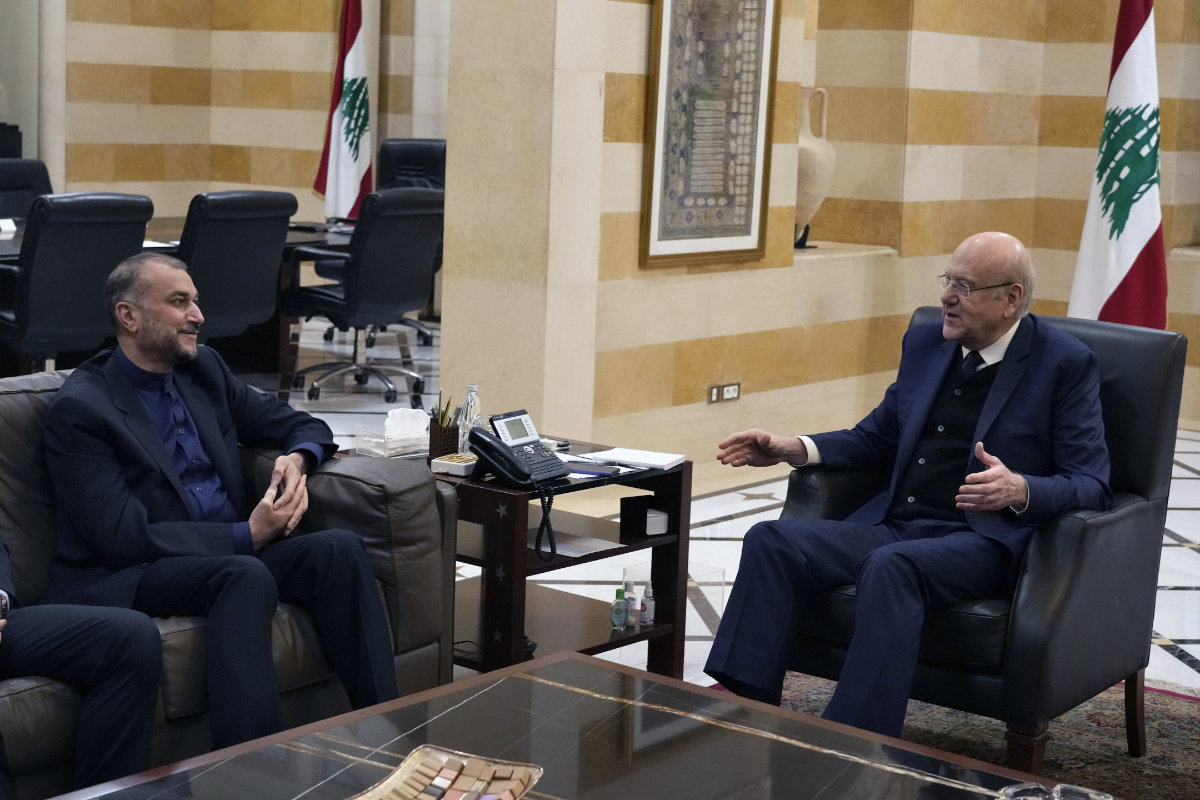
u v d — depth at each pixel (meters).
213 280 6.80
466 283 5.84
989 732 3.81
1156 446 3.52
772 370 6.89
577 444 4.15
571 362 5.75
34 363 7.03
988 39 8.15
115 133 11.31
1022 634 3.17
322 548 3.16
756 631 3.40
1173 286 8.47
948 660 3.28
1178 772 3.53
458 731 2.49
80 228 6.25
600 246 5.83
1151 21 6.21
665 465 3.90
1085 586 3.23
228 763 2.32
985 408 3.54
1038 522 3.29
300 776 2.28
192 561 3.08
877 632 3.21
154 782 2.24
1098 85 8.45
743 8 6.23
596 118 5.68
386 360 9.01
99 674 2.78
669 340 6.26
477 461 3.71
